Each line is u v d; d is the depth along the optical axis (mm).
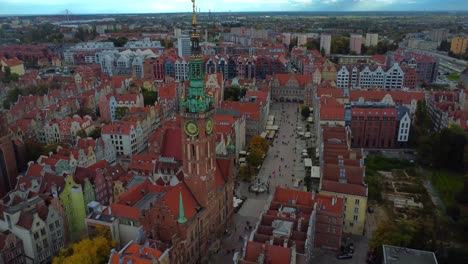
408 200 140000
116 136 177125
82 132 184750
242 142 188000
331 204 108000
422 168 168500
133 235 104188
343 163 131375
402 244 101500
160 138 156750
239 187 148875
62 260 92875
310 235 92250
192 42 97750
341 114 183250
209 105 103125
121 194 118500
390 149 189500
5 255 95250
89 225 105125
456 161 163250
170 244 93312
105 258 94438
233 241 117188
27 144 166250
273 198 110312
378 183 147750
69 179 112750
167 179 135500
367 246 112875
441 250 102375
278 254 80875
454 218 125688
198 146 100688
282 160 174375
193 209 103000
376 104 196125
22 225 99375
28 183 127250
